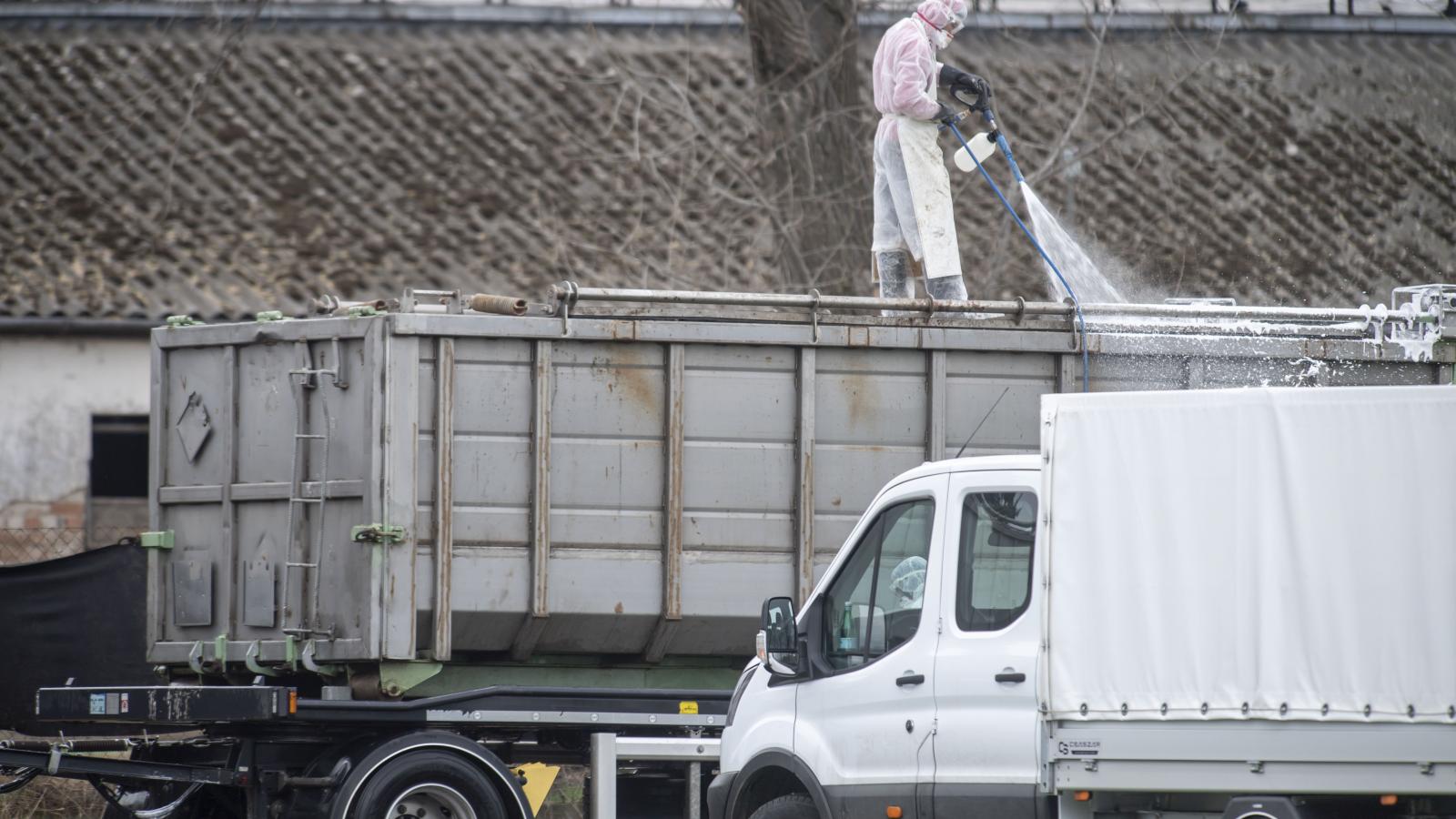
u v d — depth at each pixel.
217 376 42.25
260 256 76.06
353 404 39.00
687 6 91.56
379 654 37.88
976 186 74.31
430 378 38.75
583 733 41.47
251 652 40.44
